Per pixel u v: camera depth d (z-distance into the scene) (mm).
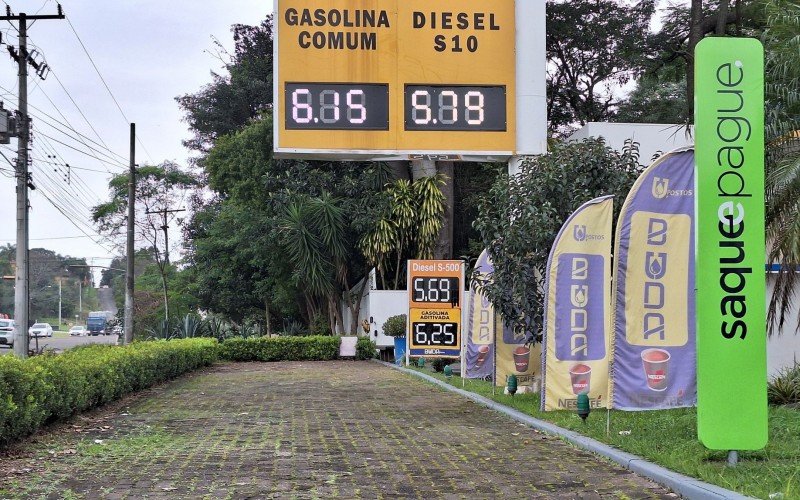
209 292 39562
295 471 8117
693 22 27234
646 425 10141
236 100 46281
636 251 10008
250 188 33094
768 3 10867
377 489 7309
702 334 7691
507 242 13961
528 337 14734
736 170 7754
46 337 68938
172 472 8039
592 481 7574
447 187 29266
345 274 31109
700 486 6750
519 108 14789
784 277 11047
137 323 49219
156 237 49000
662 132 19062
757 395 7625
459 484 7512
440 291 19859
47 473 7926
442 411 13609
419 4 14648
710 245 7730
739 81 7785
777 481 6746
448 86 14648
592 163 13906
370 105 14422
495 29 14828
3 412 8789
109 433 10859
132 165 27828
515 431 11047
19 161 21156
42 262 94562
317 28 14406
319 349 30484
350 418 12594
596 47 34969
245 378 21469
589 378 11422
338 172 31438
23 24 21422
